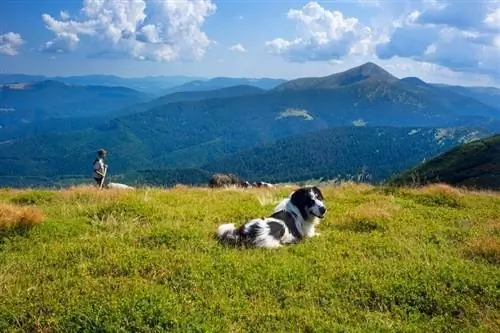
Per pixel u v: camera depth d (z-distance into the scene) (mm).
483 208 17625
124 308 7367
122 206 14617
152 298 7695
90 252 10508
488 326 7527
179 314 7379
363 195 20016
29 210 12828
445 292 8594
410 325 7555
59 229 12445
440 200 18656
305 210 12906
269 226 12047
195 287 8695
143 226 12875
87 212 14609
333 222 14773
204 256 10266
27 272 9469
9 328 7141
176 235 11719
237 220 14422
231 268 9617
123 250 10531
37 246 11125
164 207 15430
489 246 11297
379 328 7418
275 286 8930
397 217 15078
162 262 9648
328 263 10320
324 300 8406
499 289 8750
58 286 8578
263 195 19000
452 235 13148
